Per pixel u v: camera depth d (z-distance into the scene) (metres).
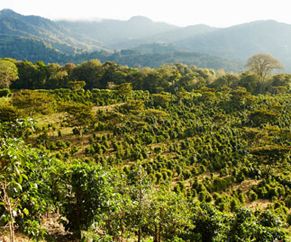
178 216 14.93
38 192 10.96
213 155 40.19
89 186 11.45
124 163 36.22
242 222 16.08
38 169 11.28
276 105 60.62
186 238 16.08
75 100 59.59
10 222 6.88
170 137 46.34
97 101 60.16
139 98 64.44
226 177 34.62
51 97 52.22
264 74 93.19
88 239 11.85
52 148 37.28
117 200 12.44
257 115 55.00
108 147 39.56
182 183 30.30
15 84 89.38
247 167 37.25
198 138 45.19
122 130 45.38
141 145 41.84
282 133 47.22
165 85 86.25
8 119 36.84
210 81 93.81
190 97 65.25
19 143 8.44
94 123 46.62
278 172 37.47
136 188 14.16
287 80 88.44
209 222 17.06
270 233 15.12
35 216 11.37
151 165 34.22
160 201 14.61
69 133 44.75
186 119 54.09
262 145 44.72
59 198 11.86
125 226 13.53
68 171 11.75
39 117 49.06
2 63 75.62
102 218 12.56
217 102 64.75
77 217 11.95
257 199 31.03
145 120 50.66
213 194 30.52
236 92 65.44
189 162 37.91
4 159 6.42
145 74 88.56
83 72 93.75
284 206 27.84
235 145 44.53
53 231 12.98
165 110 57.16
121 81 89.56
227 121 55.66
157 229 15.95
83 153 37.75
